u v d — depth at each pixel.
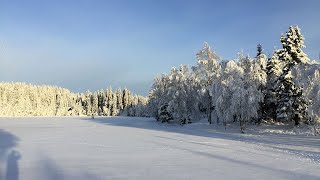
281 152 23.91
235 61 52.44
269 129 45.88
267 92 50.66
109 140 33.25
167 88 74.38
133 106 153.88
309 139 34.94
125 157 21.05
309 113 37.44
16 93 169.50
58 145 28.06
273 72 51.06
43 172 15.96
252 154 22.69
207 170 16.52
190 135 41.38
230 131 48.16
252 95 47.19
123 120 93.88
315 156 21.72
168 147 27.05
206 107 61.69
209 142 31.83
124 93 167.75
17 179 14.44
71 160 19.66
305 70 39.31
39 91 186.25
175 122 72.00
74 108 178.75
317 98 36.59
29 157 20.91
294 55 47.03
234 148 26.53
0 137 36.22
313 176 15.05
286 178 14.64
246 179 14.44
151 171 16.22
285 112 45.09
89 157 21.00
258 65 50.12
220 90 50.09
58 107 183.38
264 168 17.06
